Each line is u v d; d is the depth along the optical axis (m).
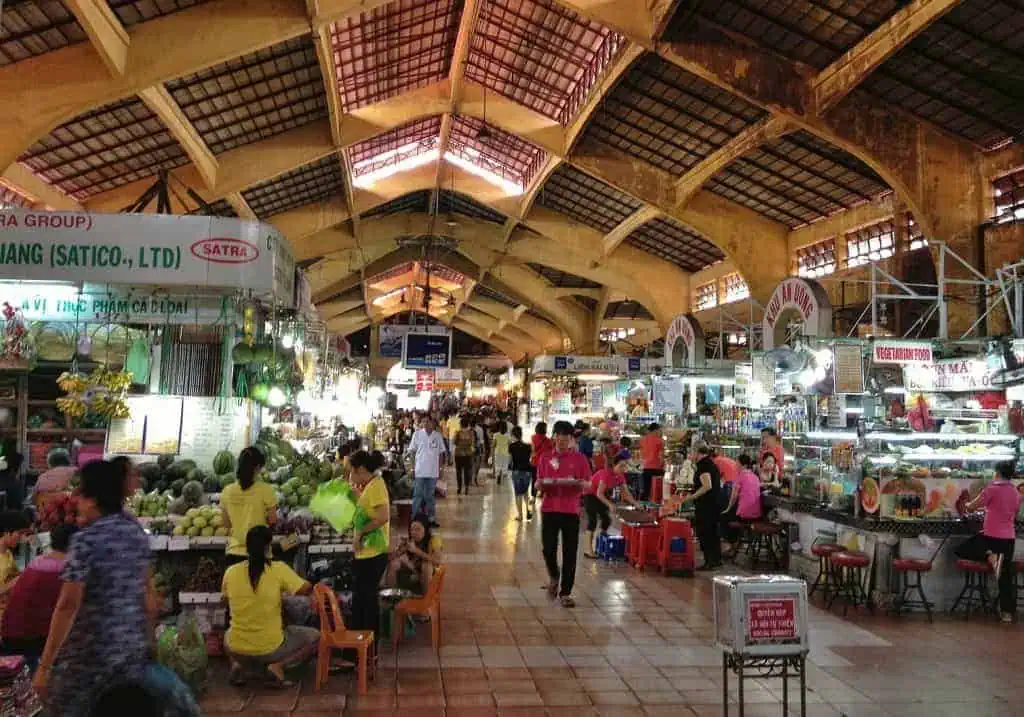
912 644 6.40
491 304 38.97
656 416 18.64
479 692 5.13
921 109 13.04
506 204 23.38
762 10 11.97
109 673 3.08
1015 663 5.90
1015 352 9.23
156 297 7.39
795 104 12.96
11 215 6.51
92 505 3.30
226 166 16.27
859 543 7.88
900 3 10.80
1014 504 7.26
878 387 10.52
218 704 4.85
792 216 18.64
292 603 5.69
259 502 5.98
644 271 24.77
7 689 3.53
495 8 14.70
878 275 15.84
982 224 13.24
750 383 13.17
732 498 9.81
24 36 10.63
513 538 11.42
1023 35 10.38
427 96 17.66
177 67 11.32
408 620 6.44
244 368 7.80
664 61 13.79
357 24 13.36
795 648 3.78
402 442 22.64
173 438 7.91
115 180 15.30
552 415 26.38
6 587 5.07
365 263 28.53
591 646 6.18
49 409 9.01
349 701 4.93
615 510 10.81
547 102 17.62
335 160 18.94
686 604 7.60
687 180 18.11
